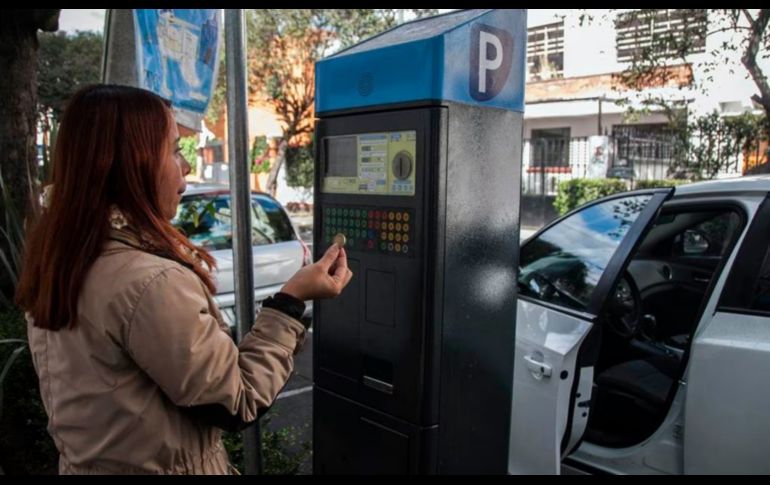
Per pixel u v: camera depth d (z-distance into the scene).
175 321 1.12
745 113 9.36
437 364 1.80
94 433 1.17
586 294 2.56
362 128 1.89
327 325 2.07
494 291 1.93
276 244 5.21
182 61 3.38
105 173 1.17
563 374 2.36
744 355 2.00
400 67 1.76
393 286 1.85
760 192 2.28
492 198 1.88
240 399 1.19
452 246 1.79
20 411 2.99
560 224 3.09
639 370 2.85
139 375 1.16
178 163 1.33
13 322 3.23
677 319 3.29
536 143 13.90
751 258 2.15
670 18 7.60
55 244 1.16
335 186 2.00
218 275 4.51
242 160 2.00
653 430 2.42
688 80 8.24
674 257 3.41
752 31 6.84
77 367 1.16
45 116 4.79
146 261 1.15
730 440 2.02
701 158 9.37
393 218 1.83
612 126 15.41
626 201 2.82
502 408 2.01
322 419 2.13
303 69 14.70
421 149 1.74
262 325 1.31
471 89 1.78
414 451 1.84
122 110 1.20
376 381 1.93
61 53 15.11
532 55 16.78
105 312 1.12
